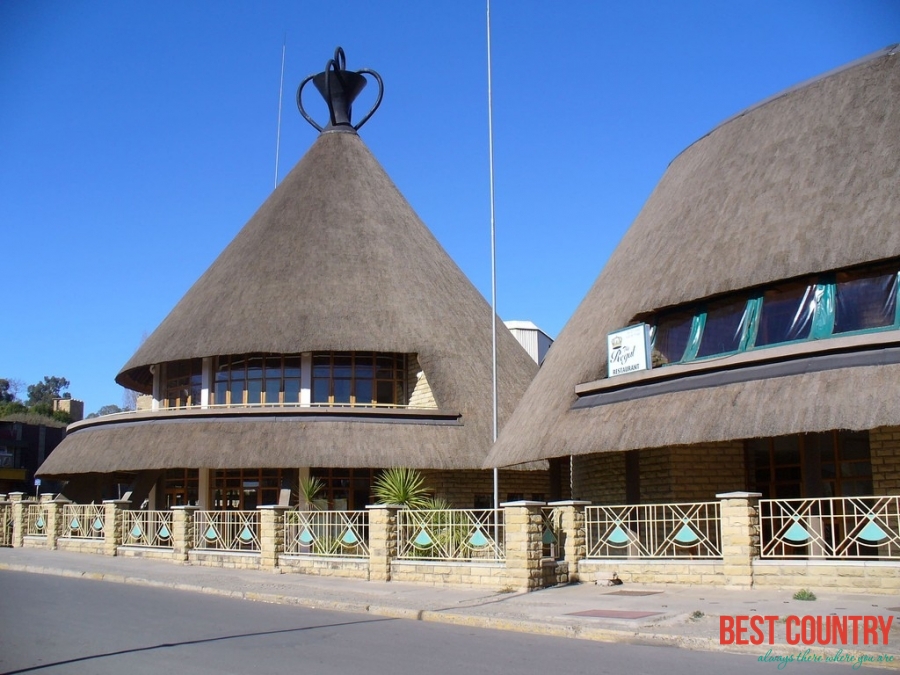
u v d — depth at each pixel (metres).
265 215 35.59
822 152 20.91
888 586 15.42
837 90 22.11
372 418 29.58
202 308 32.34
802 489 20.66
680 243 22.50
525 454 23.14
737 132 24.31
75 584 20.94
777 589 16.45
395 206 36.72
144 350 32.72
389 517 20.78
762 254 19.77
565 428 22.20
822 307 18.86
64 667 10.60
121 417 31.27
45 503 32.34
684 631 12.44
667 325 22.30
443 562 19.59
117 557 27.75
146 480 30.67
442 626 14.23
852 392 16.83
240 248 34.53
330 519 24.94
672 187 26.08
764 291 20.03
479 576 18.81
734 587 16.88
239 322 30.88
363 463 28.28
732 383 19.02
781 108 23.36
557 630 13.23
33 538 32.56
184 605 16.91
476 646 12.09
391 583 20.08
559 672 10.16
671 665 10.56
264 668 10.47
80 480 35.22
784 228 19.92
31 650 11.78
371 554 20.88
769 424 17.52
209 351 30.38
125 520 28.45
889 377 16.66
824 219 19.27
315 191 35.62
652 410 20.06
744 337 19.94
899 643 11.27
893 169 19.02
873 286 18.36
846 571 15.88
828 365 17.67
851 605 14.30
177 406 33.00
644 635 12.34
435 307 32.91
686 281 21.05
